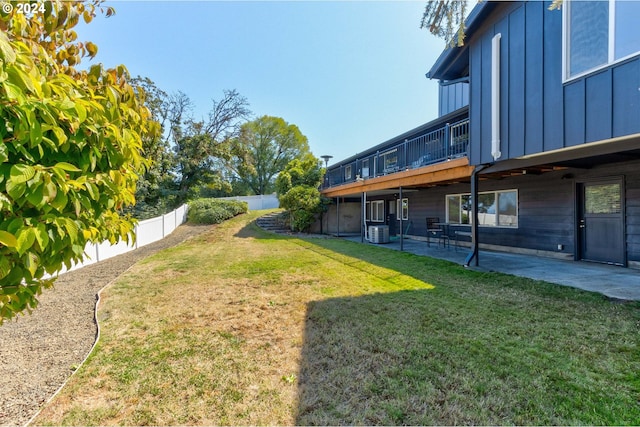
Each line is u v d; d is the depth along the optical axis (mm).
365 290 4922
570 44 4453
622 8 3840
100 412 2143
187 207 17109
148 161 1964
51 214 1276
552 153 5008
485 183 9344
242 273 6395
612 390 2199
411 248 9781
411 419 1976
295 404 2164
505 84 5555
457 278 5531
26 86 1126
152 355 2932
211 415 2088
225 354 2920
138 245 10945
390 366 2594
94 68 1776
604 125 4039
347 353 2846
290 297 4656
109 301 4680
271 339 3219
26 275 1353
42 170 1178
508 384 2297
